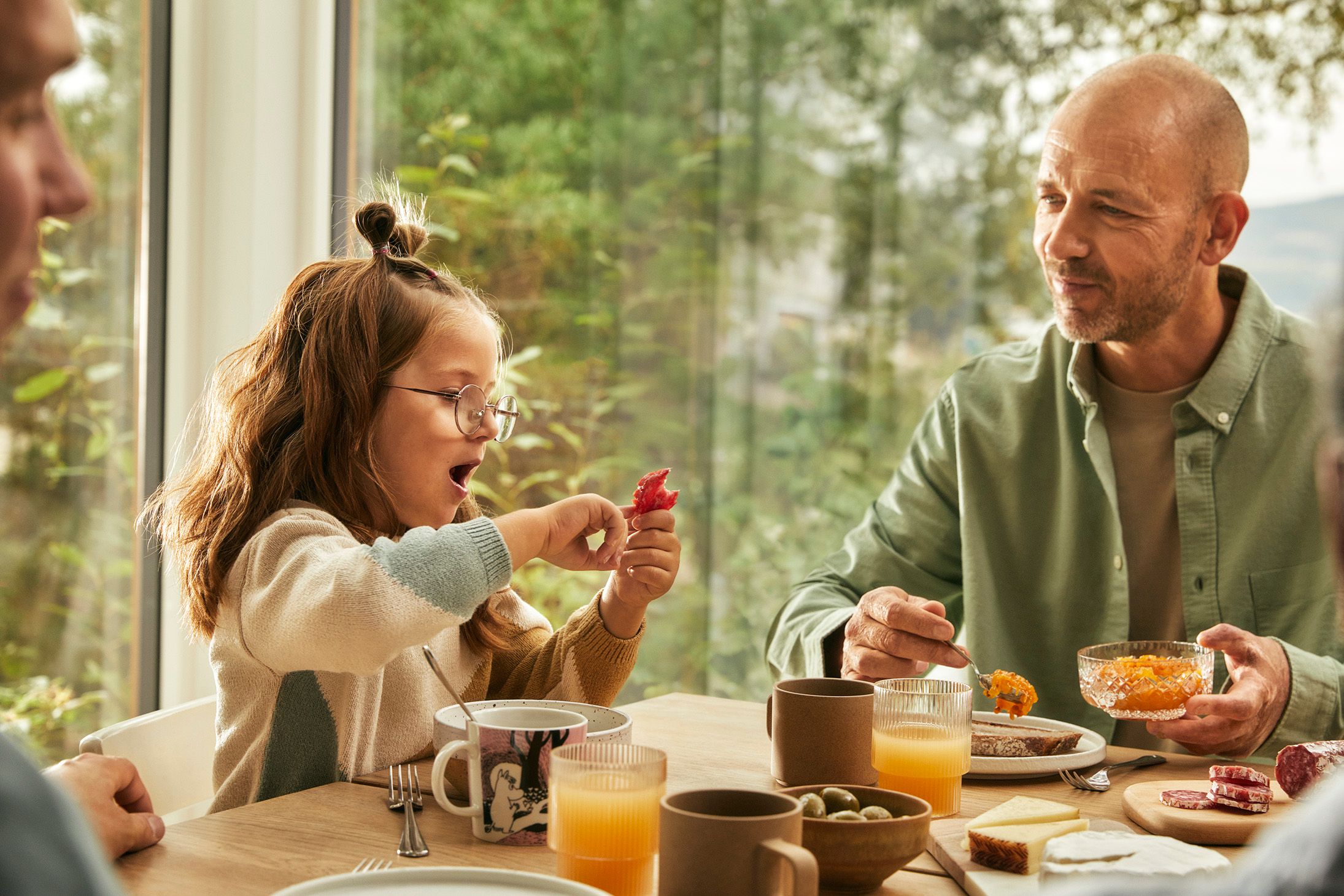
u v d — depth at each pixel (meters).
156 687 2.18
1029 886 0.79
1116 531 1.59
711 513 2.39
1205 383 1.54
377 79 2.39
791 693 1.03
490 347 1.34
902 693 1.00
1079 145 1.51
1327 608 1.49
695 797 0.73
